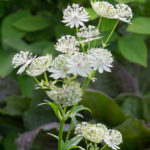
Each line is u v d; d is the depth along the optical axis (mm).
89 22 843
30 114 1028
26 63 579
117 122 964
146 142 937
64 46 585
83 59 555
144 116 1033
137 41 990
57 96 551
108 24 724
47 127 881
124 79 1118
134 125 889
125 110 1033
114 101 986
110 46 1047
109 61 559
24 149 881
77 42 589
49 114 1031
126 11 599
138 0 1020
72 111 577
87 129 596
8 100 1042
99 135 591
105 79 1112
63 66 564
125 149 943
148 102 1053
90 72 554
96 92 919
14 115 1071
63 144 603
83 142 880
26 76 1056
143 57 974
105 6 594
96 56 558
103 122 970
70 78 569
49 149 983
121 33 1061
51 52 997
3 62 1078
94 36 608
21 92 1117
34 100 1021
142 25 917
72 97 549
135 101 1042
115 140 601
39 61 570
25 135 903
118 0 604
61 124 579
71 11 610
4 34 1109
